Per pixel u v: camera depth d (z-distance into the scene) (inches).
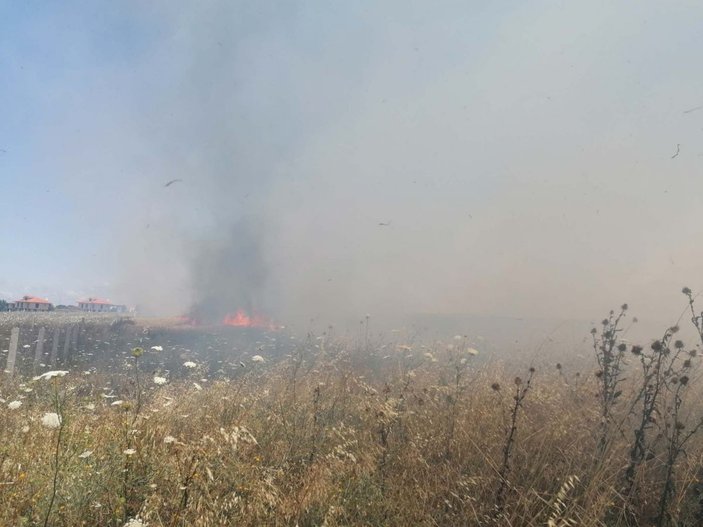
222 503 112.6
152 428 146.8
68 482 116.9
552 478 132.6
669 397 182.4
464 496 122.3
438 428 166.4
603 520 116.5
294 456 155.2
